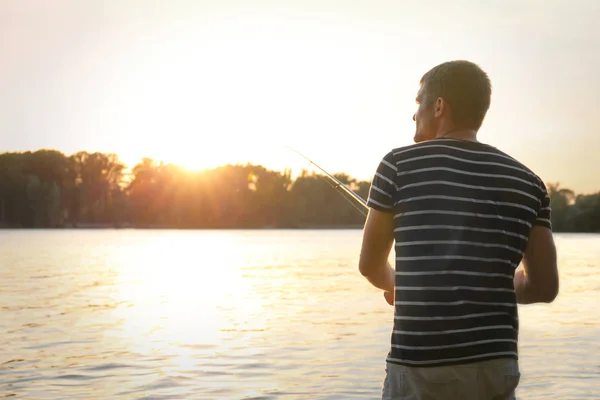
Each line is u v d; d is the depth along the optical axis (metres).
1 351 8.32
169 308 12.92
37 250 42.41
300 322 10.95
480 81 2.40
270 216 123.69
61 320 11.16
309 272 23.77
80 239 67.31
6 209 113.69
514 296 2.27
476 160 2.28
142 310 12.57
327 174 3.08
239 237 78.50
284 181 122.81
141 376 6.97
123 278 20.83
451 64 2.43
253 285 18.30
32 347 8.59
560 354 8.16
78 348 8.52
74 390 6.40
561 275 22.05
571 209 76.12
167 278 20.91
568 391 6.33
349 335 9.58
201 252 40.62
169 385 6.60
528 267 2.42
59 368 7.34
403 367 2.23
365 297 15.02
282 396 6.19
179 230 119.00
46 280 19.94
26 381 6.75
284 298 14.86
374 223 2.34
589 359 7.82
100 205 122.38
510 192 2.26
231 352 8.25
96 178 121.75
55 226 115.06
